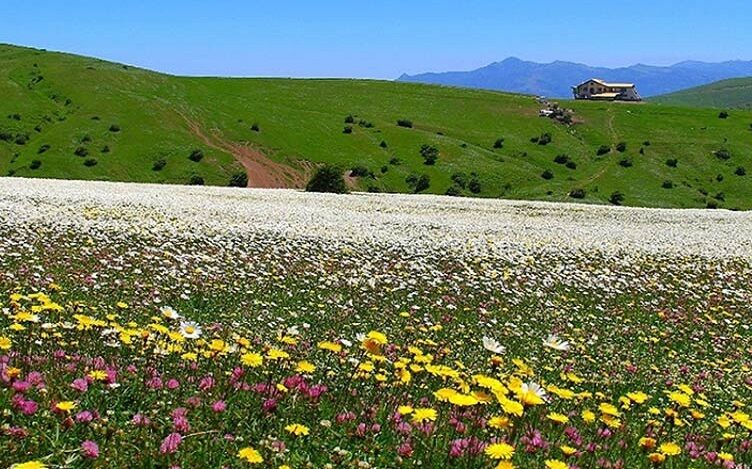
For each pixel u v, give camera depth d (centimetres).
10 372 575
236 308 1392
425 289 1830
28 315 727
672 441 711
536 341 1366
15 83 15212
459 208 4675
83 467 490
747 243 3472
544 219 4234
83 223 2425
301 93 17975
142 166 12012
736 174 14275
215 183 11731
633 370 1190
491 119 17062
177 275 1653
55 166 11631
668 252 2978
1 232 2056
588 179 13612
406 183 12812
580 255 2714
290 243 2430
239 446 548
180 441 520
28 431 513
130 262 1791
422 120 16675
